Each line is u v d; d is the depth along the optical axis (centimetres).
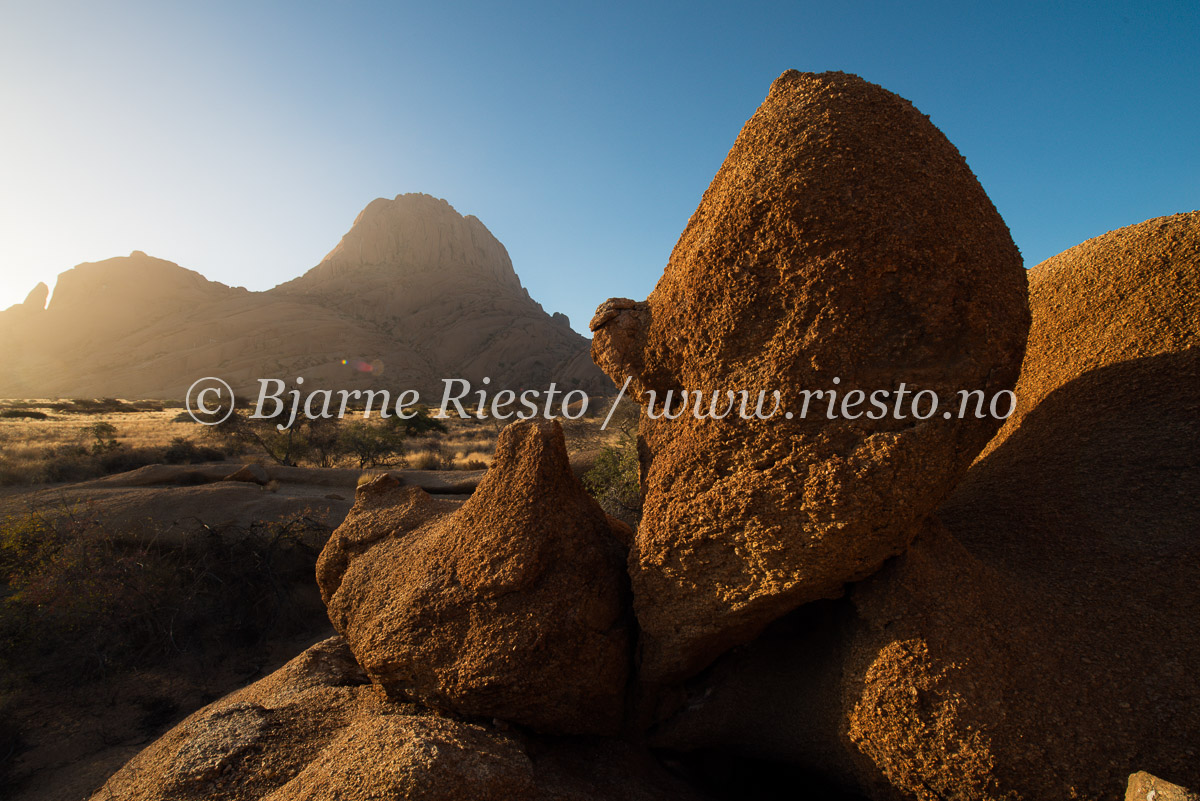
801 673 329
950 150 281
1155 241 420
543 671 316
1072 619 276
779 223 265
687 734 352
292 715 374
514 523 338
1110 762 233
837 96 272
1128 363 398
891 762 262
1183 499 323
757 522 270
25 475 1688
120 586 779
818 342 259
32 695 673
